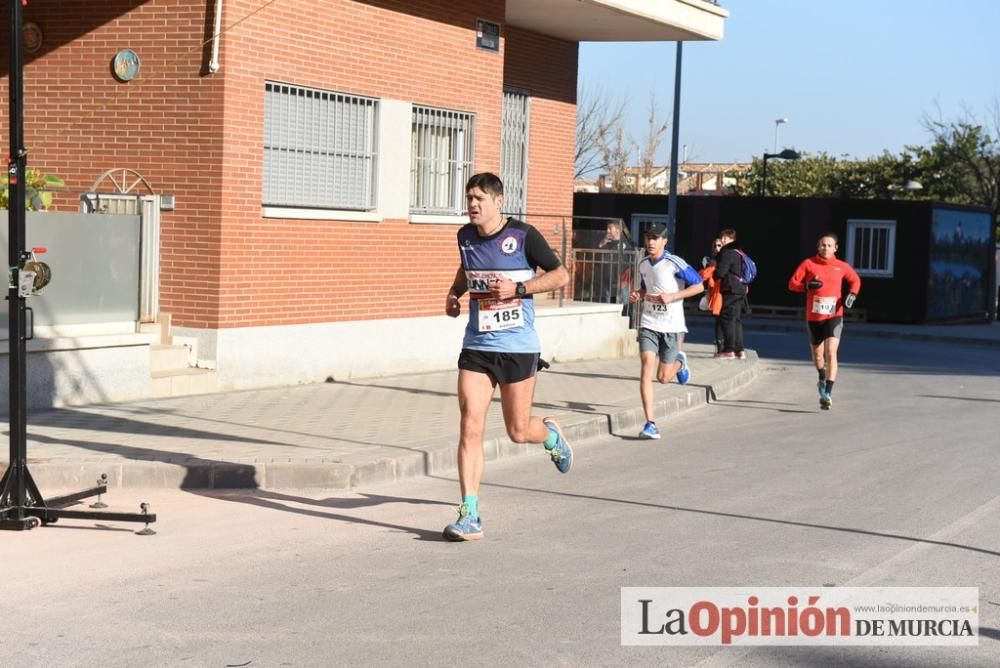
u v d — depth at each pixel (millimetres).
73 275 12039
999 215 51562
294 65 14008
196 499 8844
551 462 11008
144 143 13477
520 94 20828
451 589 6695
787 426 13664
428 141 16547
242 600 6418
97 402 12148
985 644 5984
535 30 20781
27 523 7820
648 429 12516
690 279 12547
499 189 7727
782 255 35906
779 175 61656
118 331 12539
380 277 15555
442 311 16734
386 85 15477
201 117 13219
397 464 9859
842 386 18188
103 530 7906
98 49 13594
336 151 14875
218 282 13234
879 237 35406
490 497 9320
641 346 12570
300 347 14328
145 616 6113
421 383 15016
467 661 5523
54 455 9367
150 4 13336
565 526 8328
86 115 13703
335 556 7383
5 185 11633
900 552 7746
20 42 7730
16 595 6441
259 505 8719
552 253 7797
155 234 13266
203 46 13148
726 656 5715
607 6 18328
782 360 22438
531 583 6852
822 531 8305
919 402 16234
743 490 9758
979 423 14086
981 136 53719
